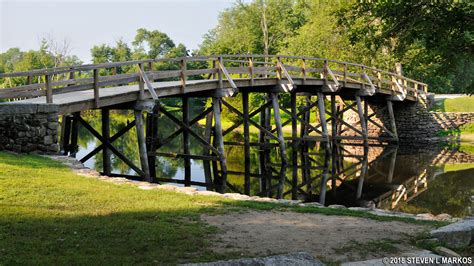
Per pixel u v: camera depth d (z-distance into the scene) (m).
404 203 15.83
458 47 10.74
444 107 36.22
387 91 30.72
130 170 21.25
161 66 86.81
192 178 20.52
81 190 9.06
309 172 22.78
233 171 22.69
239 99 41.88
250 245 6.62
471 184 19.09
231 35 66.56
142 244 6.25
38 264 5.26
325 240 7.08
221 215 8.41
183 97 20.02
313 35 38.28
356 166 24.45
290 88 21.86
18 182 8.97
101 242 6.21
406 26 11.24
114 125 44.53
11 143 12.05
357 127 35.78
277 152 30.00
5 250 5.62
